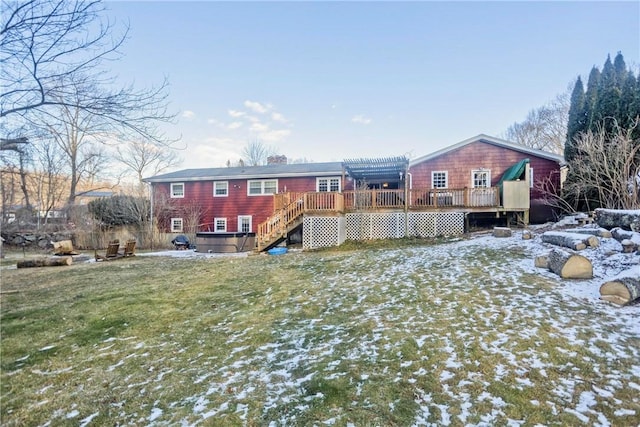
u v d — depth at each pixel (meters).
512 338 4.05
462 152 16.42
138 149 25.31
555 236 8.50
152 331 5.10
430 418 2.77
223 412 3.04
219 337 4.78
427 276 7.11
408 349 3.96
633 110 12.23
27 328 5.31
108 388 3.56
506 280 6.36
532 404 2.88
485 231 13.45
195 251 16.58
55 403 3.31
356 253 11.07
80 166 22.11
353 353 4.00
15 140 5.72
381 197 14.27
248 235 16.11
